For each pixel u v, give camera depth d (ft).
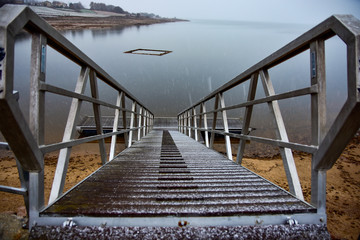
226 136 12.86
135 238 4.13
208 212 4.35
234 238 4.20
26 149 4.00
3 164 31.27
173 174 8.00
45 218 4.32
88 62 7.50
